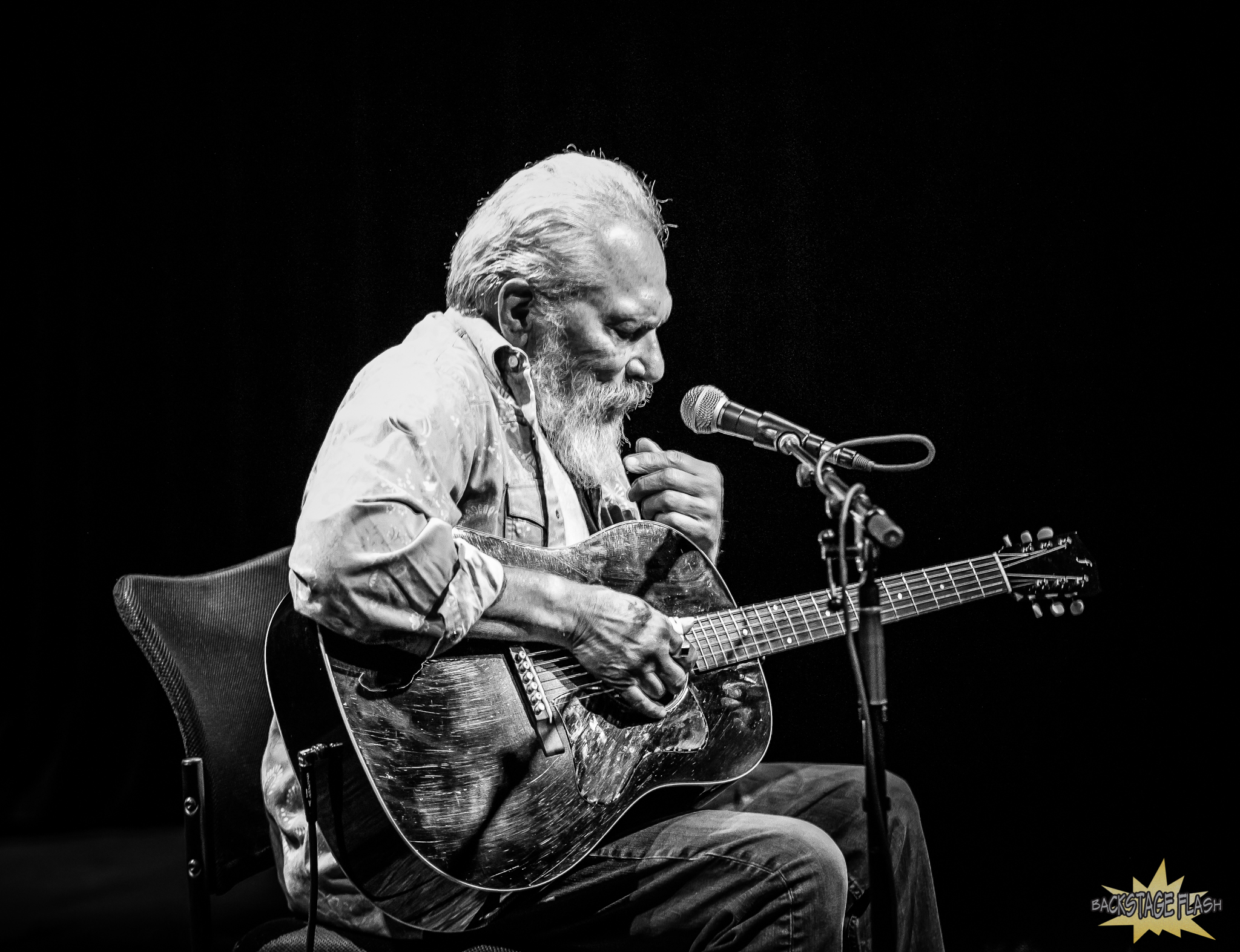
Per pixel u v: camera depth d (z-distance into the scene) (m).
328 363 3.68
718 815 1.71
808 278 3.32
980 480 3.24
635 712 1.72
